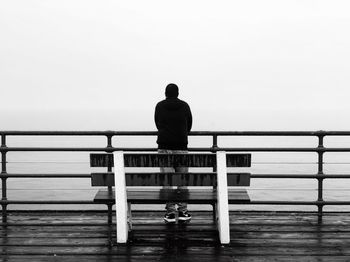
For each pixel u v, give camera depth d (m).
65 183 73.50
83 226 5.62
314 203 5.89
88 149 5.75
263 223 5.76
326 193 61.62
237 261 4.41
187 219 5.69
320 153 5.86
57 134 5.71
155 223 5.71
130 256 4.56
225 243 4.90
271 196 62.88
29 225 5.66
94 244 4.93
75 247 4.84
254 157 93.31
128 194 5.09
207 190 5.28
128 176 4.96
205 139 122.00
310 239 5.11
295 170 81.25
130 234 5.26
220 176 4.88
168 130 5.48
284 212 6.30
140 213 6.26
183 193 5.12
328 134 5.82
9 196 61.84
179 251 4.70
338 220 5.92
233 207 33.12
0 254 4.64
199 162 4.97
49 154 94.75
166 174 4.93
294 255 4.59
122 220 4.90
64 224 5.70
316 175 5.86
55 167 79.25
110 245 4.89
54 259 4.49
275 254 4.62
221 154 4.90
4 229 5.51
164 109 5.52
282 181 75.12
